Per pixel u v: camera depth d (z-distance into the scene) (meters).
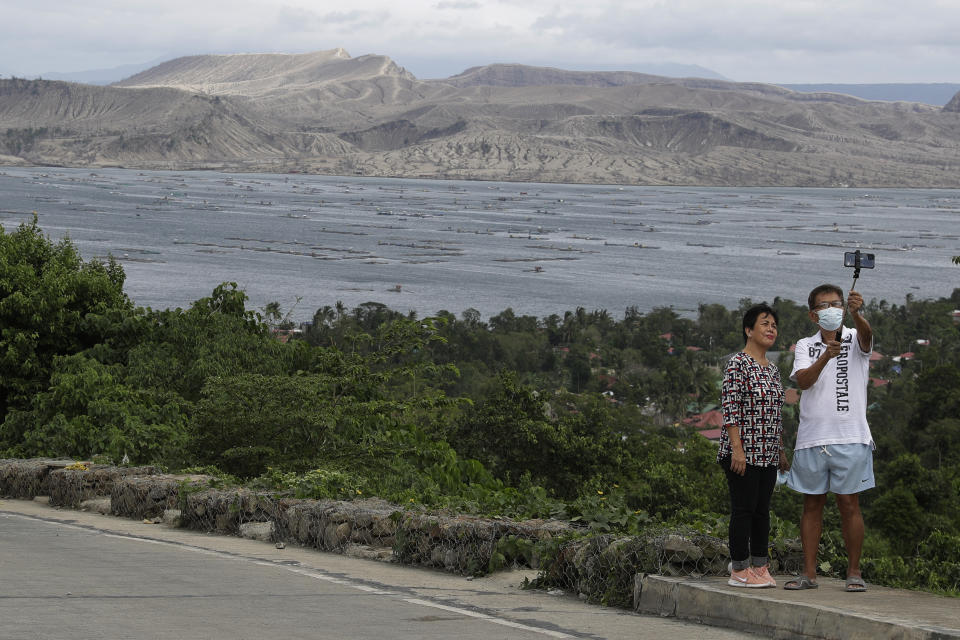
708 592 6.30
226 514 10.23
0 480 13.78
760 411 6.63
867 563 7.65
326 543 9.22
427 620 6.17
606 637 5.81
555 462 30.56
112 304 21.25
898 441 72.56
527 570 7.93
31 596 6.38
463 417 31.20
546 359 113.44
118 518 11.36
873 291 188.12
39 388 20.17
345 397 15.07
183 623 5.75
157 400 17.69
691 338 129.38
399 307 151.50
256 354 19.64
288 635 5.55
